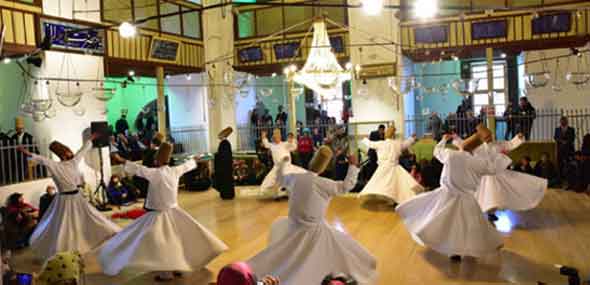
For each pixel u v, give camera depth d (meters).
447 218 5.47
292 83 12.43
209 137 13.88
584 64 12.37
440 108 16.84
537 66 13.31
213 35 13.59
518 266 5.32
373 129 12.54
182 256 5.14
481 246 5.31
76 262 2.62
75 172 6.33
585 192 9.23
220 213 8.73
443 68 16.64
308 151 11.13
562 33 10.96
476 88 7.38
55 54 9.41
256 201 9.83
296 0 12.96
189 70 13.12
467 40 11.80
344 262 4.47
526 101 11.79
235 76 13.46
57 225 6.17
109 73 12.44
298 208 4.49
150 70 12.71
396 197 8.34
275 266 4.39
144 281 5.33
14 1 8.59
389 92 12.51
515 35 11.38
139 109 16.77
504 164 5.44
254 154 12.84
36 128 9.73
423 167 10.06
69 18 9.63
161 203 5.23
